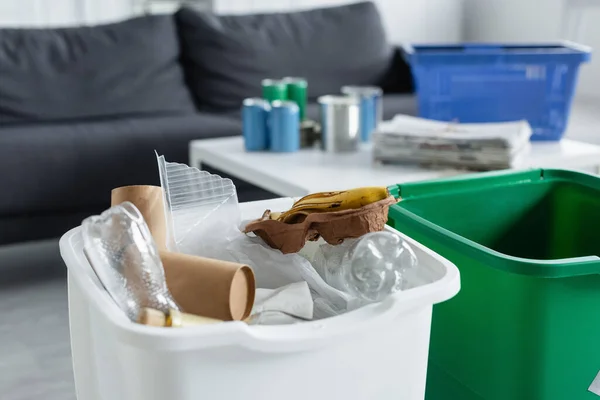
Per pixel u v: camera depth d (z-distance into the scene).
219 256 0.79
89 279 0.66
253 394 0.61
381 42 2.91
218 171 2.19
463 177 1.09
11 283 2.06
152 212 0.74
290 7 3.95
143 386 0.60
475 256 0.77
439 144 1.58
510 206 1.13
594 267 0.73
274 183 1.57
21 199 2.03
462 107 1.96
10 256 2.27
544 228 1.16
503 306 0.76
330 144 1.82
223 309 0.65
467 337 0.83
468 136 1.57
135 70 2.52
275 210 0.90
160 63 2.58
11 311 1.88
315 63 2.77
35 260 2.24
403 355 0.68
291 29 2.79
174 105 2.59
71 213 2.13
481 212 1.11
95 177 2.12
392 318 0.64
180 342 0.56
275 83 1.97
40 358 1.64
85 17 3.46
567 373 0.77
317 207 0.77
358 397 0.66
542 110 1.92
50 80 2.39
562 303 0.74
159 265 0.66
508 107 1.93
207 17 2.72
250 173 1.67
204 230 0.79
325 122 1.82
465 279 0.82
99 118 2.46
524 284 0.74
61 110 2.39
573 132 3.36
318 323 0.62
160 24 2.63
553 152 1.74
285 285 0.78
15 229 2.05
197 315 0.66
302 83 1.99
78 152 2.09
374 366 0.66
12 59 2.38
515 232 1.15
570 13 3.81
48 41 2.46
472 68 1.93
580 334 0.76
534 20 4.14
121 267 0.64
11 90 2.33
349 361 0.65
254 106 1.82
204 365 0.59
